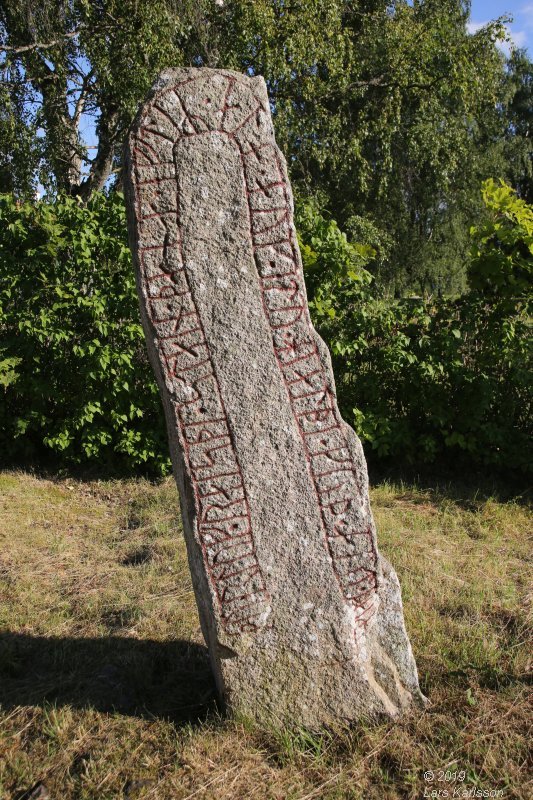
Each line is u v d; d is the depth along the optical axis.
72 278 6.68
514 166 25.94
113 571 4.80
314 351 3.03
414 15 17.44
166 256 2.91
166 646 3.83
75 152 14.55
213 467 2.97
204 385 2.95
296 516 3.03
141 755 2.97
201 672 3.59
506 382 6.42
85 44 12.77
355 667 3.10
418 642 3.70
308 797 2.73
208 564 2.99
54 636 3.96
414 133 17.05
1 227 6.64
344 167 15.88
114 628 4.03
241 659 3.04
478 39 16.48
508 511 5.70
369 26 17.03
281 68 13.73
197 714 3.24
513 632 3.83
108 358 6.32
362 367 6.64
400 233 20.59
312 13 13.83
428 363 6.26
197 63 14.23
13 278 6.55
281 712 3.06
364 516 3.10
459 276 21.16
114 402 6.58
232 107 2.93
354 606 3.11
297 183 16.94
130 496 6.28
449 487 6.22
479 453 6.38
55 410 6.83
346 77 14.85
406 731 3.05
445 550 4.98
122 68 12.77
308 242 6.43
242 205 2.95
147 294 2.92
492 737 2.98
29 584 4.58
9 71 13.65
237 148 2.94
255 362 2.97
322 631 3.07
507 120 24.95
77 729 3.11
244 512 3.00
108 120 14.66
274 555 3.03
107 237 6.51
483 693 3.27
